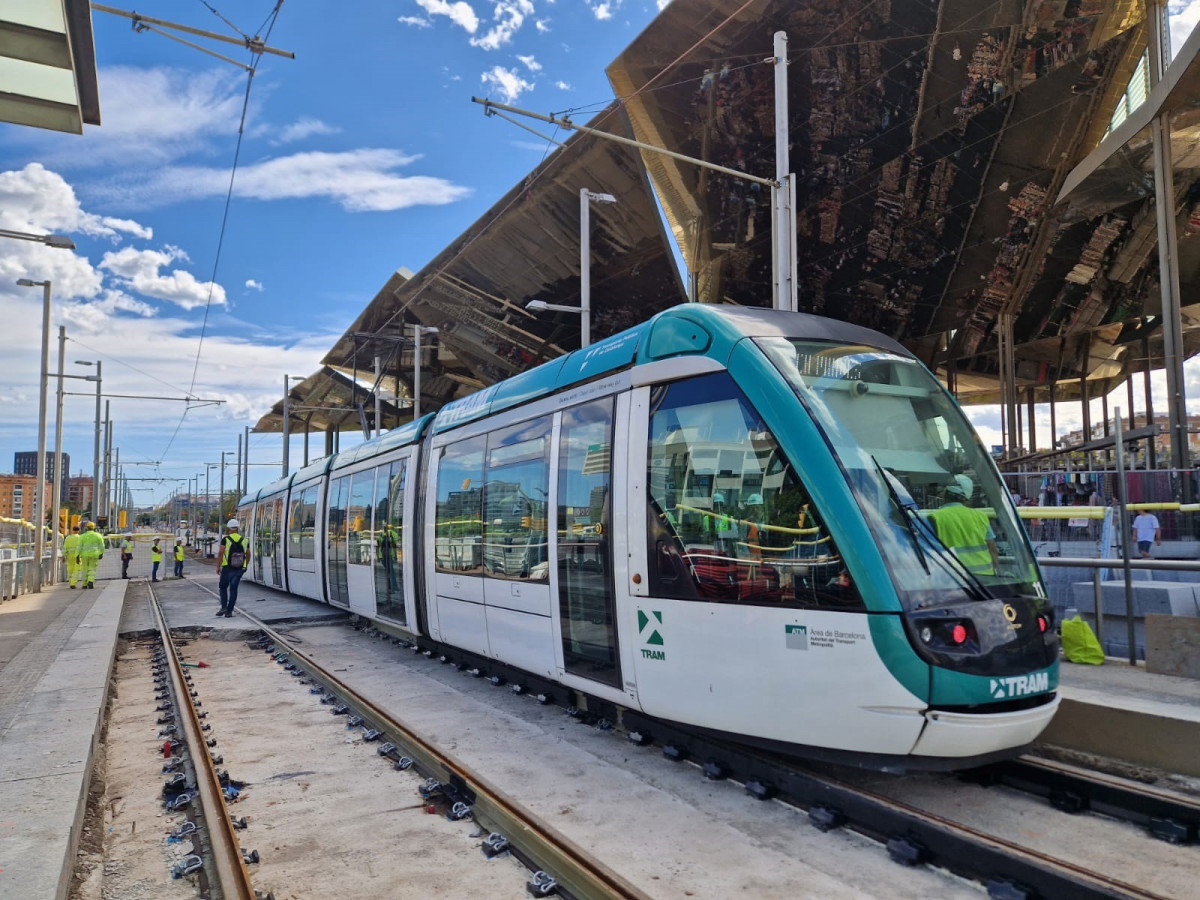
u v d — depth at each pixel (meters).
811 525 4.82
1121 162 25.03
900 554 4.62
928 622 4.45
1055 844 4.41
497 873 4.30
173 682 9.36
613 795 5.37
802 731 4.82
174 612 17.48
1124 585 7.70
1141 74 24.42
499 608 8.06
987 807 4.95
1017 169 27.77
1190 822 4.43
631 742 6.53
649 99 27.59
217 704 8.55
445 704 8.15
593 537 6.45
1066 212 28.89
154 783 5.96
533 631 7.38
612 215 31.59
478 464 8.80
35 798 4.66
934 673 4.39
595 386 6.69
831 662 4.65
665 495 5.75
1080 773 4.97
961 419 5.70
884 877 4.11
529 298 38.59
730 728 5.23
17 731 6.15
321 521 16.17
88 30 8.16
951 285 33.53
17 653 10.23
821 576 4.74
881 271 32.78
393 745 6.57
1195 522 11.76
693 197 30.77
